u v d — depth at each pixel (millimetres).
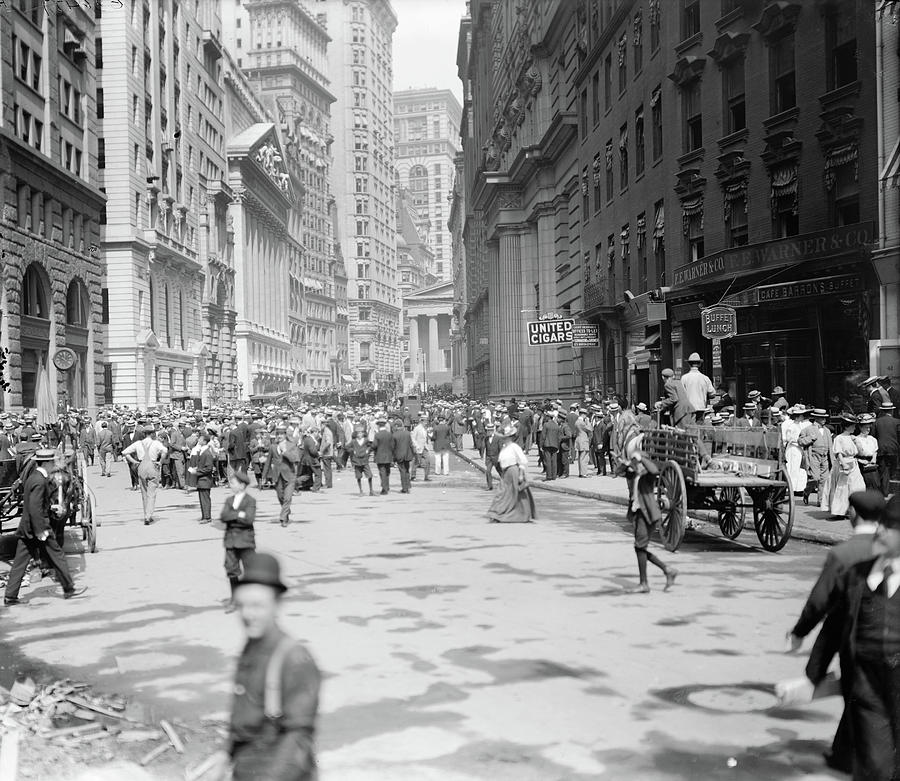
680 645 8133
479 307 88188
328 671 7484
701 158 27047
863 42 20562
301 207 131250
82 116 49719
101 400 51031
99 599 11008
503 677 7262
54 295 44219
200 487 18734
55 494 12422
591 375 41719
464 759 5594
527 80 54219
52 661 8125
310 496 24375
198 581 12094
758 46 24266
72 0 47469
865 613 4773
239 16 137375
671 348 28906
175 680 7465
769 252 22219
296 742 3406
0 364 33438
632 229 33625
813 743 5824
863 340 20656
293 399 85062
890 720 4691
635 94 33062
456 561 12961
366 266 166500
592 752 5688
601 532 15734
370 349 164500
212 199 79875
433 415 50156
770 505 13086
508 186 59125
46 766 5531
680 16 28188
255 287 99812
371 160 168125
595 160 39875
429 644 8305
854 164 21109
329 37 157750
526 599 10203
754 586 10648
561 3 43719
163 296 66375
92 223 50500
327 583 11477
